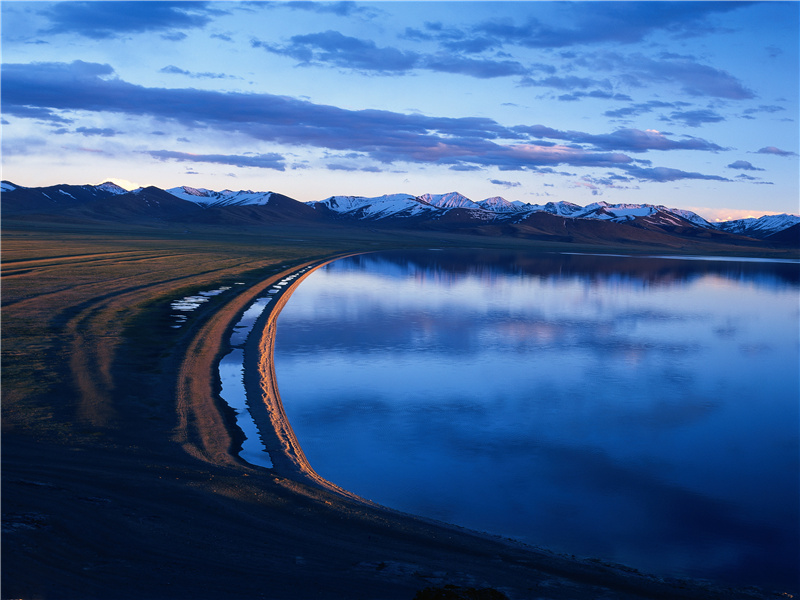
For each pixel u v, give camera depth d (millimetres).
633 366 28516
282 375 24484
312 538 10023
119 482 11547
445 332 35531
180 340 27172
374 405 20891
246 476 12805
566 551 11391
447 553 10016
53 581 7715
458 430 18672
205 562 8680
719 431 19469
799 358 31688
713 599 9320
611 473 15695
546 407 21453
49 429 14602
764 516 13359
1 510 9641
